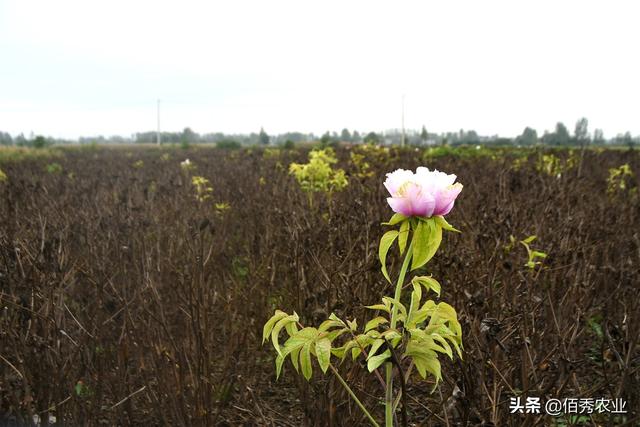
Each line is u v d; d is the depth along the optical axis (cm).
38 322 272
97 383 245
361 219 351
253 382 298
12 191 619
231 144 3366
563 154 1095
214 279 367
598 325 321
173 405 241
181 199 624
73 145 4303
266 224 475
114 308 291
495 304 275
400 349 161
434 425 251
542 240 374
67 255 312
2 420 231
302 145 2917
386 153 1017
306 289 307
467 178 723
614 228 446
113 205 538
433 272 332
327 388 229
